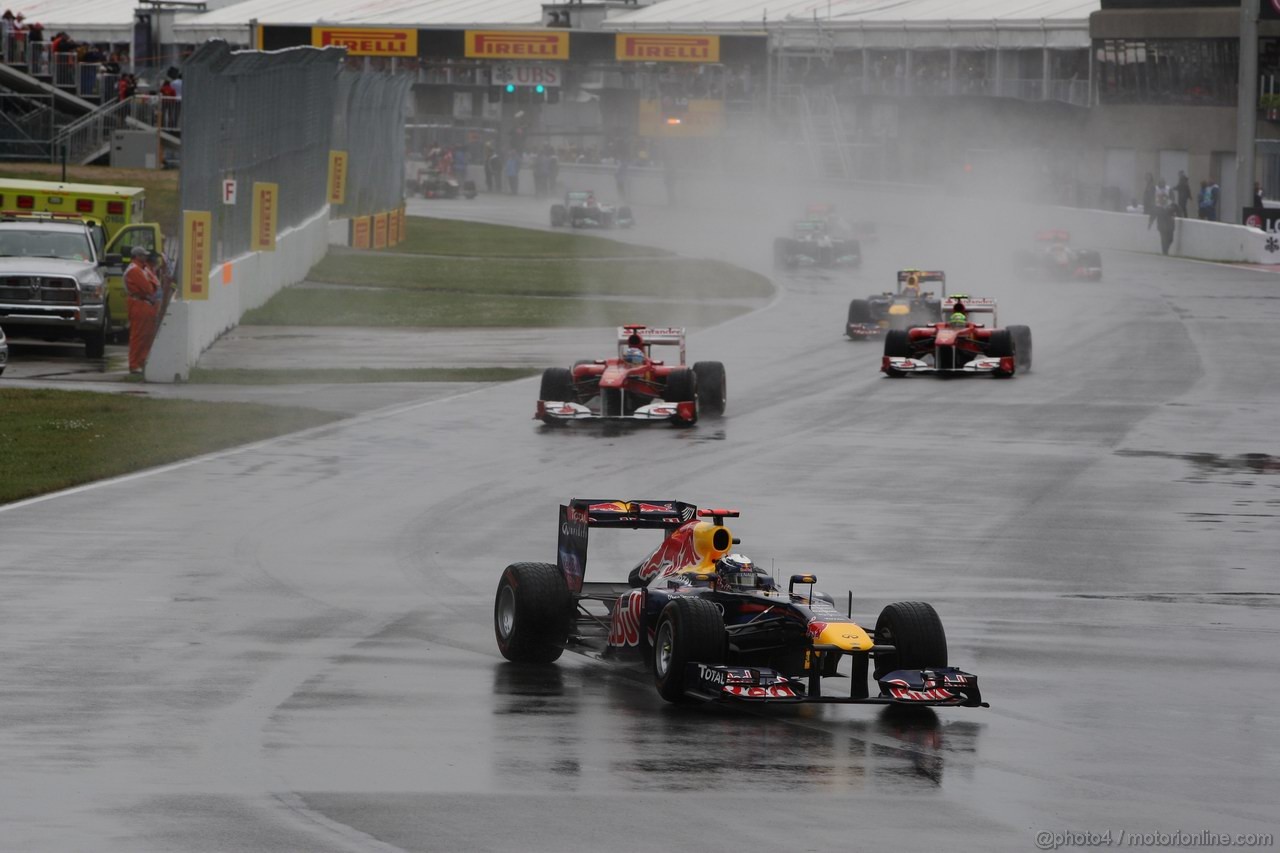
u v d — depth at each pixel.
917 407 98.62
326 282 181.25
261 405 94.44
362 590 51.50
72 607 48.28
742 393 105.19
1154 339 139.12
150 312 109.88
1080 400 102.38
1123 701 40.56
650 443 83.94
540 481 72.12
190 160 115.06
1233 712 39.81
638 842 29.12
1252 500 70.31
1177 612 50.88
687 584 40.91
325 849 28.42
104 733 35.69
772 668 40.81
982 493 71.12
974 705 37.38
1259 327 148.38
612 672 42.81
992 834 30.03
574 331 145.62
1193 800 32.50
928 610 39.34
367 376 111.31
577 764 34.06
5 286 117.38
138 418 87.69
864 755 35.28
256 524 61.81
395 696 39.50
